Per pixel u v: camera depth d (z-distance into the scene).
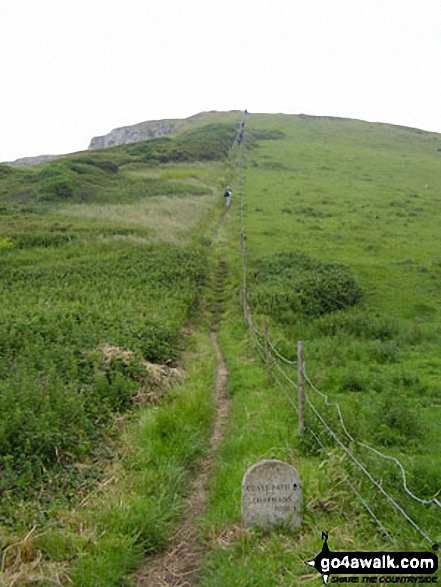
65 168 47.84
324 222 36.06
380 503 6.31
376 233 33.22
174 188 45.97
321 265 24.67
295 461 7.78
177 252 26.52
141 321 15.34
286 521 6.26
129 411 9.93
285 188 47.97
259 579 5.37
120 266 23.62
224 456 8.46
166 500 7.05
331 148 72.81
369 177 54.06
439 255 28.58
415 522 6.14
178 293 20.14
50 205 38.28
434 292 22.73
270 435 8.73
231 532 6.32
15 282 21.47
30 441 8.01
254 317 17.75
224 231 34.03
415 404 10.83
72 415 8.95
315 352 14.53
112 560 5.79
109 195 42.41
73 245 27.95
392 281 24.09
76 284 20.88
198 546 6.36
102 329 14.09
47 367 10.88
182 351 14.92
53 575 5.42
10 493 6.96
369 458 7.30
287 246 30.09
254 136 80.44
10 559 5.64
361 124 99.94
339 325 17.20
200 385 11.35
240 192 46.75
